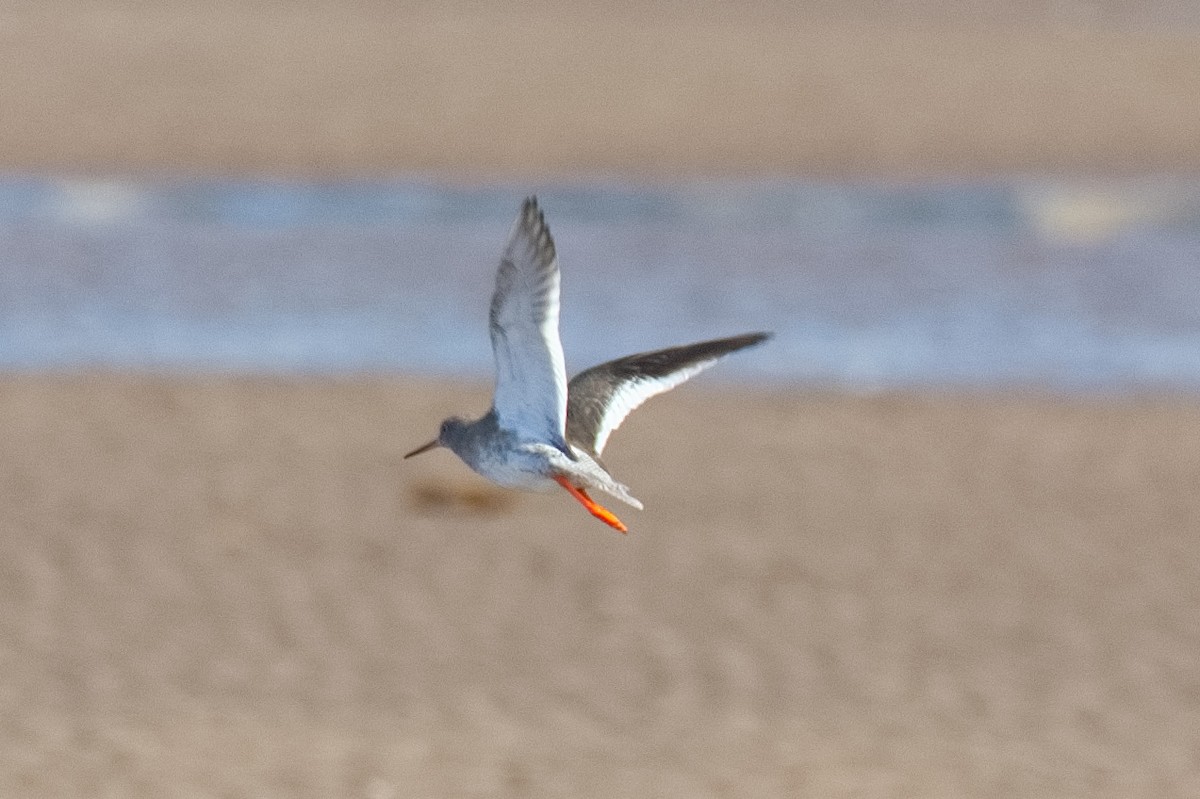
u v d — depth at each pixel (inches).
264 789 524.4
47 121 1533.0
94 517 728.3
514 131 1563.7
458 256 1171.3
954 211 1338.6
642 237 1232.2
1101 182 1437.0
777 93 1733.5
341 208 1306.6
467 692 594.6
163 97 1637.6
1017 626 653.9
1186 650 637.3
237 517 733.9
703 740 562.9
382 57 1847.9
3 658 608.7
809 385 924.6
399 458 804.0
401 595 668.1
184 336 983.6
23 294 1047.6
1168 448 839.1
